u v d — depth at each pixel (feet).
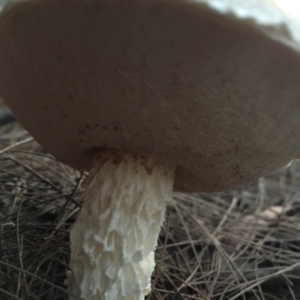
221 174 0.40
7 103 0.41
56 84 0.31
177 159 0.37
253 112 0.30
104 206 0.39
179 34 0.25
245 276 0.65
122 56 0.27
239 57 0.26
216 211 0.85
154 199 0.40
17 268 0.46
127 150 0.37
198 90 0.28
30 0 0.25
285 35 0.24
